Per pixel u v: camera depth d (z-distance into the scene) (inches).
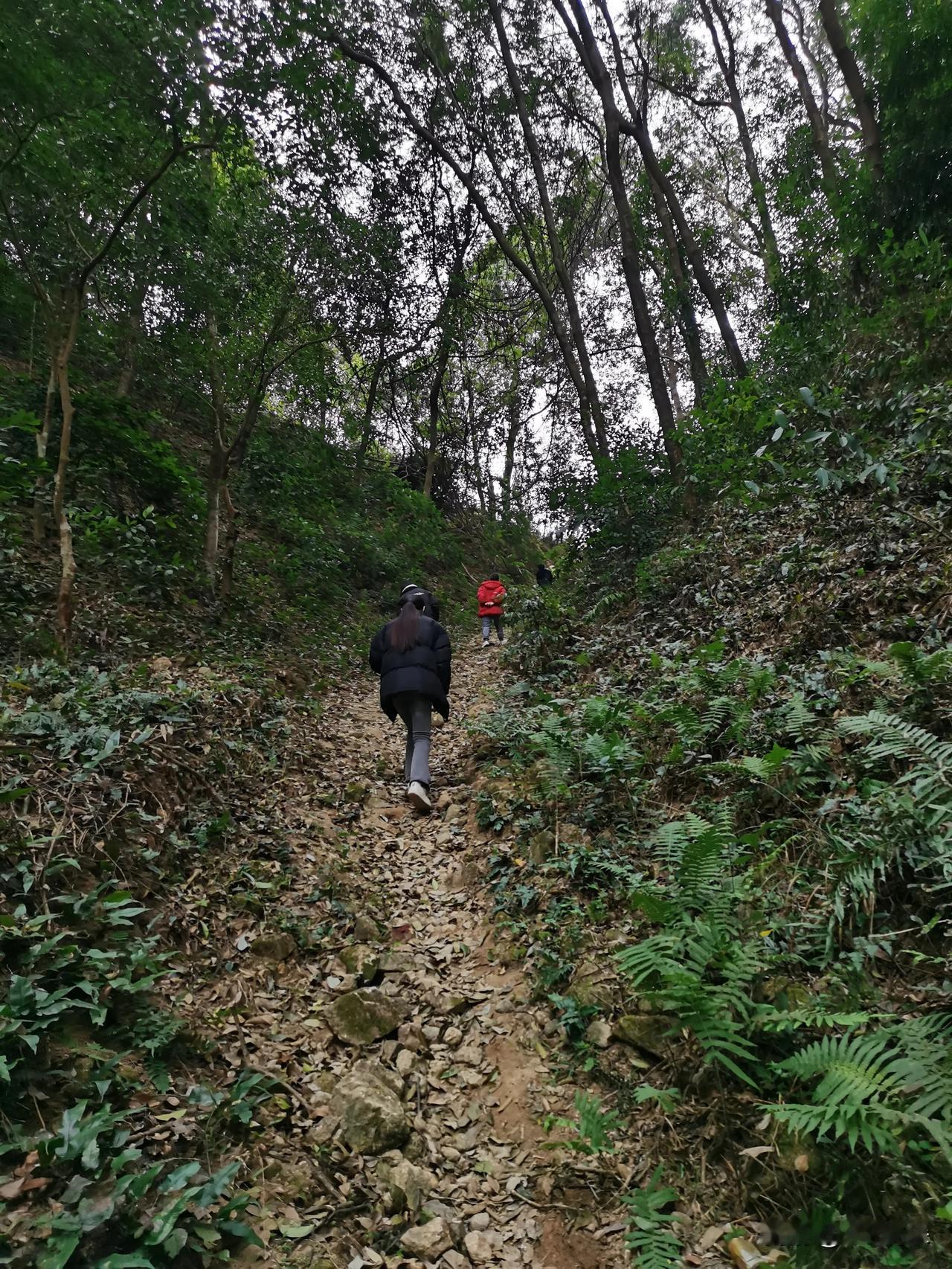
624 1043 104.4
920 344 293.1
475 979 129.3
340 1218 82.0
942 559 189.5
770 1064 86.3
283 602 422.0
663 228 573.6
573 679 278.1
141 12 203.6
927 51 346.9
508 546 913.5
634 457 393.4
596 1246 80.4
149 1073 91.4
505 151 572.1
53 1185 70.8
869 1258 68.4
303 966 130.5
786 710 157.3
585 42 457.4
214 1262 71.2
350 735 276.2
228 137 259.3
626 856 143.7
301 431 673.0
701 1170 84.4
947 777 111.3
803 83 526.9
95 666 217.8
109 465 323.9
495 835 176.1
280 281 356.5
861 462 253.0
